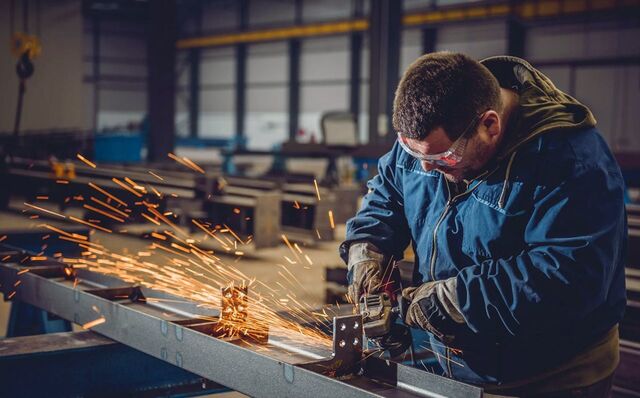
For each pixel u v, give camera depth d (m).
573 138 1.18
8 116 11.02
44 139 11.07
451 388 1.17
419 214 1.41
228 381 1.30
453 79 1.12
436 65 1.13
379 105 9.09
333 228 6.13
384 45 9.02
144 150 14.62
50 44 11.30
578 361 1.29
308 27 17.98
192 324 1.47
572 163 1.16
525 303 1.14
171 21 12.43
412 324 1.29
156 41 12.41
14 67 11.00
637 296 2.83
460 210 1.31
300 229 6.13
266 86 19.91
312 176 9.11
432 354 1.96
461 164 1.19
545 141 1.19
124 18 20.97
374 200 1.55
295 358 1.37
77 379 1.56
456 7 14.77
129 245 5.74
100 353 1.59
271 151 9.78
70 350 1.55
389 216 1.51
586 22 13.52
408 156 1.43
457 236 1.33
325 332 1.78
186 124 22.06
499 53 14.66
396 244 1.51
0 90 10.90
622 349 2.44
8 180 7.95
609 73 13.41
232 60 20.69
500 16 14.18
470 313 1.20
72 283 2.07
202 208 6.09
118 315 1.58
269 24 19.22
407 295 1.31
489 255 1.28
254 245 5.54
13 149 8.41
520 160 1.21
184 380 1.71
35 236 2.94
